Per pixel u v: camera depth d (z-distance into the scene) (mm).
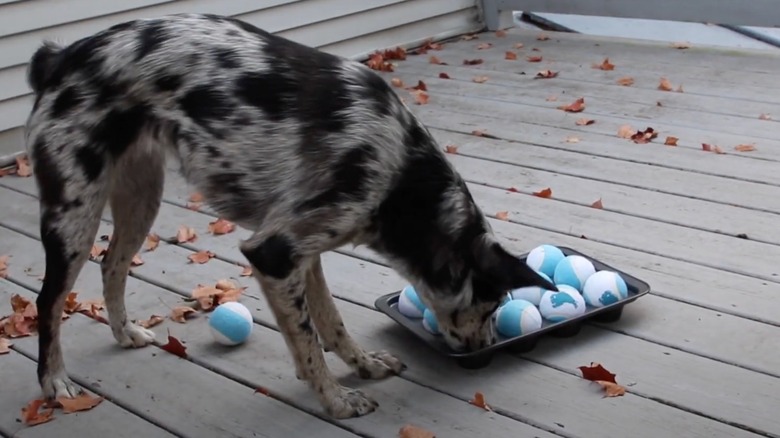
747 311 2684
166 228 3170
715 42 4688
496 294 2469
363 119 2375
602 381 2492
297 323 2424
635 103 3760
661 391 2479
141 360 2645
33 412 2494
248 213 2438
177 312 2770
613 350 2592
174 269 2967
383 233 2441
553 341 2629
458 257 2443
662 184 3209
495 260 2410
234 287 2863
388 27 4617
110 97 2443
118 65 2439
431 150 2439
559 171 3328
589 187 3225
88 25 3758
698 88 3848
